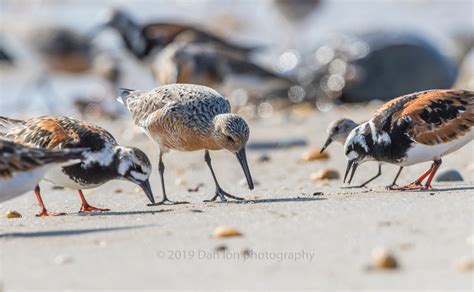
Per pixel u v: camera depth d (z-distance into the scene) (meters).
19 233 10.08
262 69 24.89
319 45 28.00
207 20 35.00
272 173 16.34
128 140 20.47
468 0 37.44
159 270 8.03
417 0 37.69
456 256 8.06
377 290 7.23
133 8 36.47
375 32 27.31
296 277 7.66
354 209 10.54
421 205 10.58
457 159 16.12
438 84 26.78
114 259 8.49
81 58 30.55
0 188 9.93
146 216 11.03
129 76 29.22
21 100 27.70
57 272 8.09
